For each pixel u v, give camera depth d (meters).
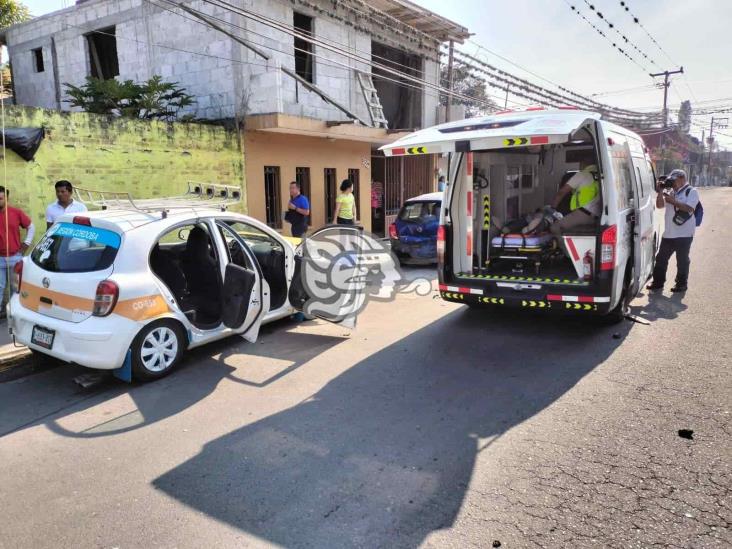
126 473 3.40
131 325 4.66
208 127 10.37
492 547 2.66
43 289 4.88
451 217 6.32
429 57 16.66
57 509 3.04
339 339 6.09
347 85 13.73
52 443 3.82
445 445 3.67
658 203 7.91
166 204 5.66
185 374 5.08
